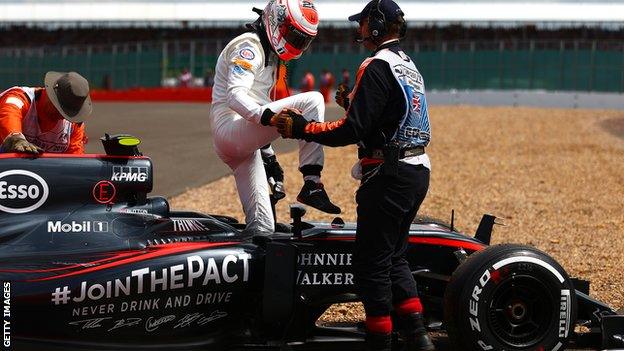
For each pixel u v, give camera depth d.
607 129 28.69
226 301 5.32
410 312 5.29
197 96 48.03
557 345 5.32
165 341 5.20
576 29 57.88
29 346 4.84
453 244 5.79
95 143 19.98
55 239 5.14
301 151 5.54
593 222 11.20
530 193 13.74
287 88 5.79
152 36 64.44
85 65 59.62
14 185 5.13
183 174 14.91
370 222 5.09
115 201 5.34
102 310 4.97
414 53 55.66
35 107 5.61
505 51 54.06
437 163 17.64
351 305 7.14
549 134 25.56
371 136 5.08
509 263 5.21
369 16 5.21
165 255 5.14
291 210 5.52
